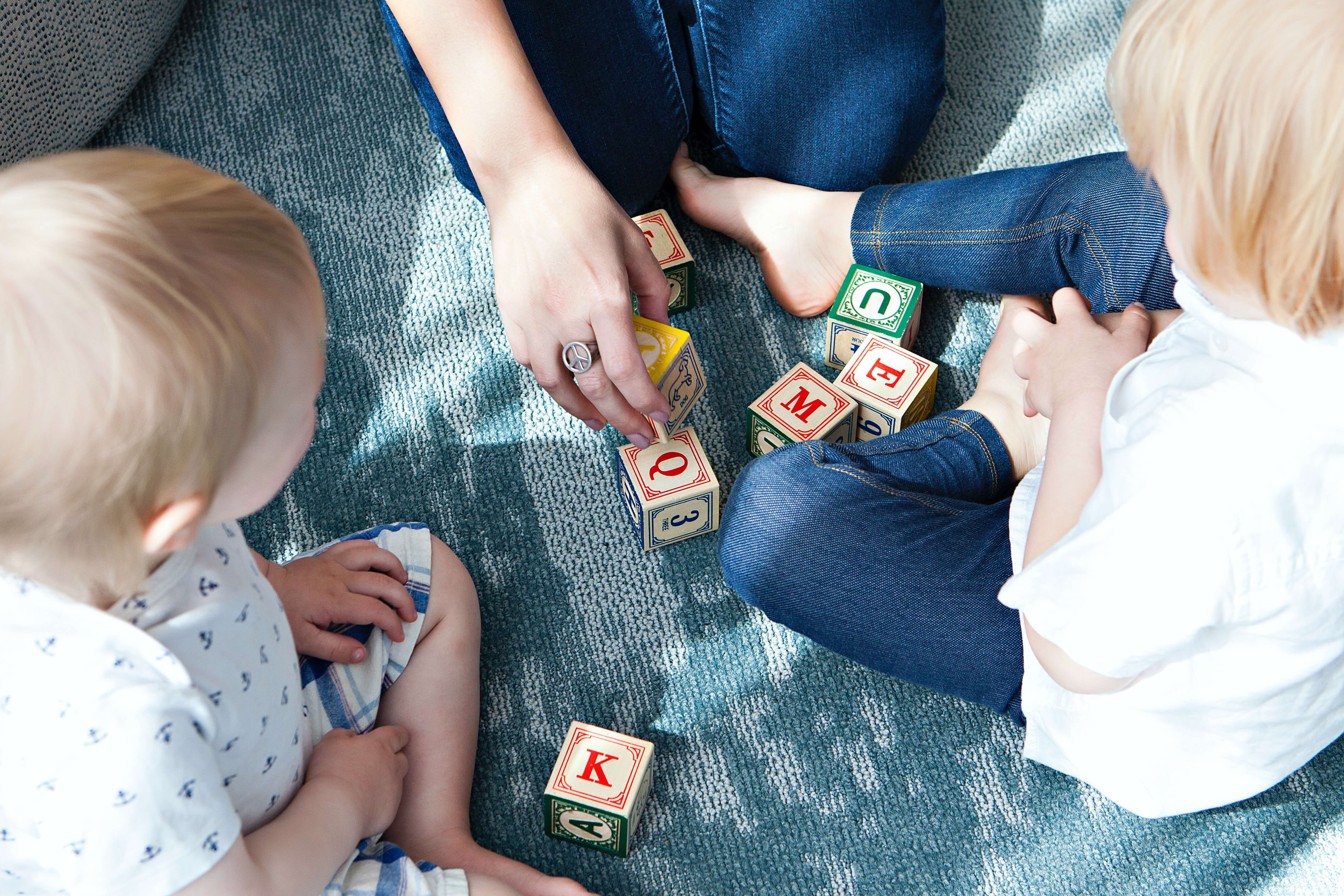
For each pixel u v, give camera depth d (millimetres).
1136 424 761
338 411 1313
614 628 1186
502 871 984
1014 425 1180
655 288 1071
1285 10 569
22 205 574
